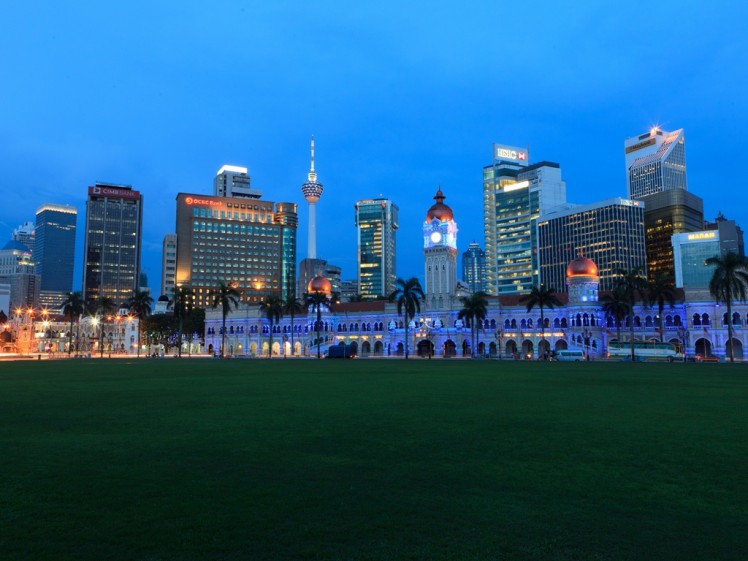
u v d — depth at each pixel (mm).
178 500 14953
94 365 99688
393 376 62906
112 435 24188
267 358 153750
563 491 15719
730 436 23609
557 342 154000
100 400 38000
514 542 12156
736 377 59875
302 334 189500
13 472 17859
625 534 12625
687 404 34562
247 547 11938
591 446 21578
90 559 11391
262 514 13875
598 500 14938
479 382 53000
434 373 68875
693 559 11336
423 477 17156
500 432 24625
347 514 13859
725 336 133125
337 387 47688
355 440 22859
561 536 12500
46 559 11391
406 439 23031
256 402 36281
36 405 35219
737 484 16391
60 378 61375
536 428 25656
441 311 168125
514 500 14945
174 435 24109
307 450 20969
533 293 137000
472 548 11844
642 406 33625
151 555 11578
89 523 13312
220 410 32281
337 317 182000
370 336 176500
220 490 15828
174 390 45406
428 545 12000
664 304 141625
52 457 19953
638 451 20688
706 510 14172
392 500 14922
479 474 17500
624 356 126125
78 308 189875
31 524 13258
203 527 13031
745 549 11820
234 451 20828
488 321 161625
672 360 120500
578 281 148875
